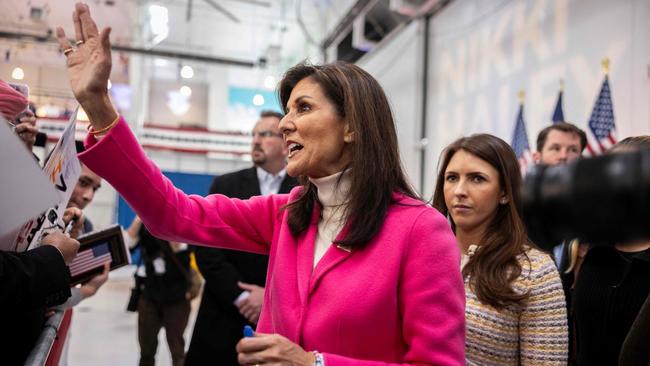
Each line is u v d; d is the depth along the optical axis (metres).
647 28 3.68
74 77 0.87
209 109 15.23
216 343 2.16
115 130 0.88
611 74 3.99
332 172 0.95
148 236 3.59
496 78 5.57
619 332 1.36
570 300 1.85
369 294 0.84
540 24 4.88
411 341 0.84
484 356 1.34
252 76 15.73
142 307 3.61
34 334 1.11
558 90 4.58
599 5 4.16
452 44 6.59
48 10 8.52
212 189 2.45
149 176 0.93
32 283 0.89
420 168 7.16
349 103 0.91
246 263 2.23
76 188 1.96
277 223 1.06
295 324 0.88
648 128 3.61
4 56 10.52
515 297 1.30
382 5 7.96
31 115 1.21
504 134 5.37
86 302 7.23
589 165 0.20
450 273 0.86
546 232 0.21
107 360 4.37
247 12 11.39
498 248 1.39
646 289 1.32
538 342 1.28
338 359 0.78
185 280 3.65
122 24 9.78
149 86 15.14
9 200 0.67
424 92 7.23
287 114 0.98
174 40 13.06
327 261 0.89
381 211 0.89
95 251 1.51
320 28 11.18
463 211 1.50
